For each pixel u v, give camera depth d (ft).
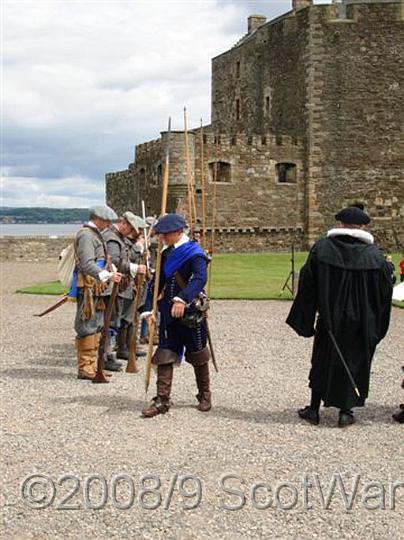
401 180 121.70
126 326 34.91
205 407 25.61
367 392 24.11
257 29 144.66
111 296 29.84
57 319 50.11
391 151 121.29
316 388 24.08
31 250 120.16
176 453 20.94
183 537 15.65
